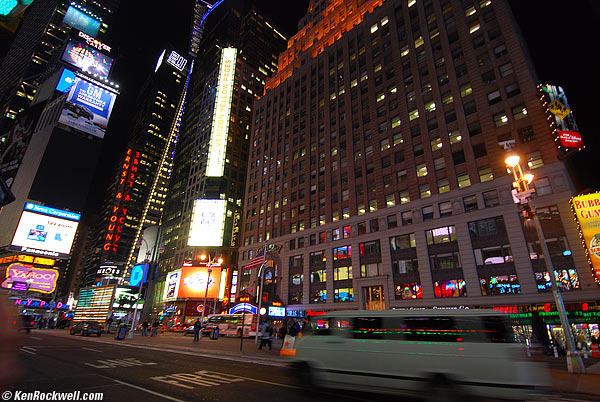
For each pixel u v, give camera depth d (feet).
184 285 256.32
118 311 285.23
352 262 155.22
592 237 95.61
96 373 40.83
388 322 34.65
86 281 542.98
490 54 138.10
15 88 541.75
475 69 140.87
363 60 191.11
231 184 317.83
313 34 263.49
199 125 376.68
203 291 253.85
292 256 186.50
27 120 499.51
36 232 313.73
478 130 132.87
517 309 105.19
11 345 6.24
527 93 123.75
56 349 65.57
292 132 224.33
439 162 140.26
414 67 162.50
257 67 402.52
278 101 249.34
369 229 154.61
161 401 28.94
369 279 144.87
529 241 109.29
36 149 439.22
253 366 52.06
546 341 96.58
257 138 256.52
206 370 46.19
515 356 28.17
